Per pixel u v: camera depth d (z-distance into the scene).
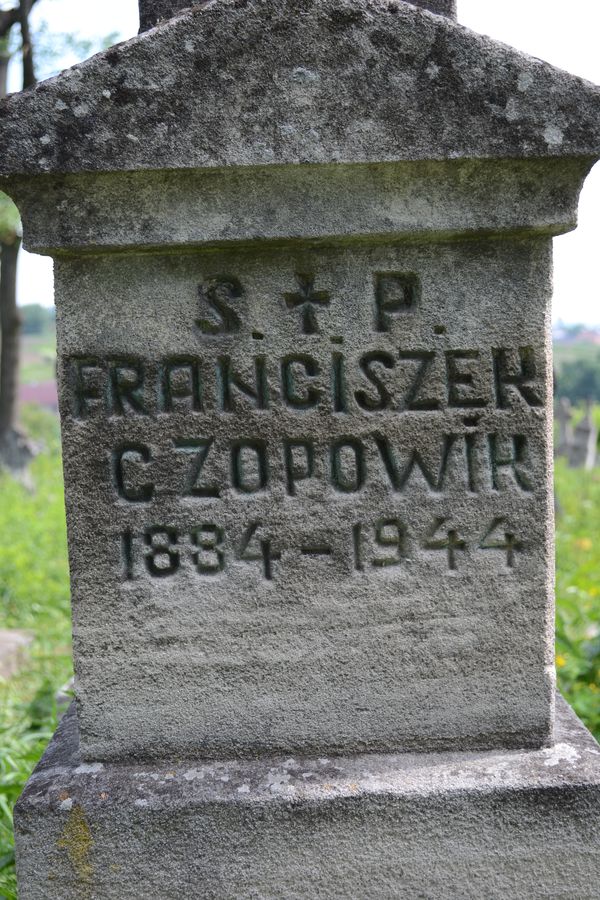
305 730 2.07
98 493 2.01
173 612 2.04
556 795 1.94
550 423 2.03
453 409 2.00
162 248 1.92
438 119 1.82
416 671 2.06
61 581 6.43
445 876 1.96
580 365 26.92
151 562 2.03
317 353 1.98
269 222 1.88
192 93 1.80
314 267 1.96
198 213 1.88
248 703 2.06
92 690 2.06
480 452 2.02
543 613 2.05
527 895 1.97
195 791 1.96
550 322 2.00
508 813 1.95
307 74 1.80
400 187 1.88
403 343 1.98
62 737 2.24
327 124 1.82
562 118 1.83
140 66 1.80
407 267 1.96
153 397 1.99
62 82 1.80
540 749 2.09
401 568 2.04
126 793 1.97
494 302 1.97
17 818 1.94
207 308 1.97
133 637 2.04
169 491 2.01
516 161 1.86
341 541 2.03
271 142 1.82
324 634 2.05
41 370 30.12
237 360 1.98
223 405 2.00
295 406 2.00
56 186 1.86
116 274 1.95
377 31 1.80
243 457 2.01
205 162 1.82
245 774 2.02
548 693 2.07
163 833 1.94
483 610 2.05
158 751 2.07
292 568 2.04
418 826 1.95
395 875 1.96
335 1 1.79
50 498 10.77
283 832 1.94
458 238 1.94
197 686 2.06
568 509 9.23
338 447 2.01
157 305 1.96
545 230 1.92
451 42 1.81
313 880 1.96
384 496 2.02
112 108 1.80
